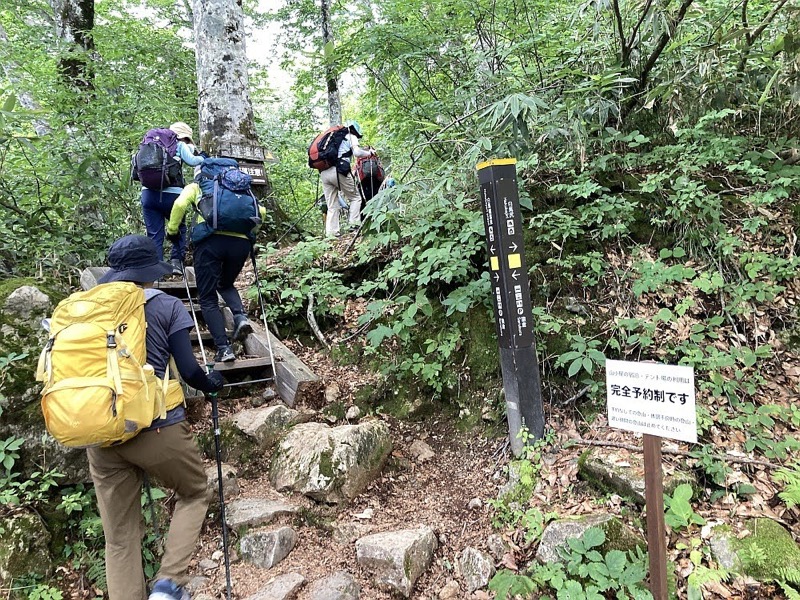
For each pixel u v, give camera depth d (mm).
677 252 3713
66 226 4492
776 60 4238
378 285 4254
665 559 1919
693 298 3580
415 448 3463
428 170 5324
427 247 4316
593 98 4172
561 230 3883
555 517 2557
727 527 2375
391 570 2414
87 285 3754
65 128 4809
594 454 2826
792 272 3484
